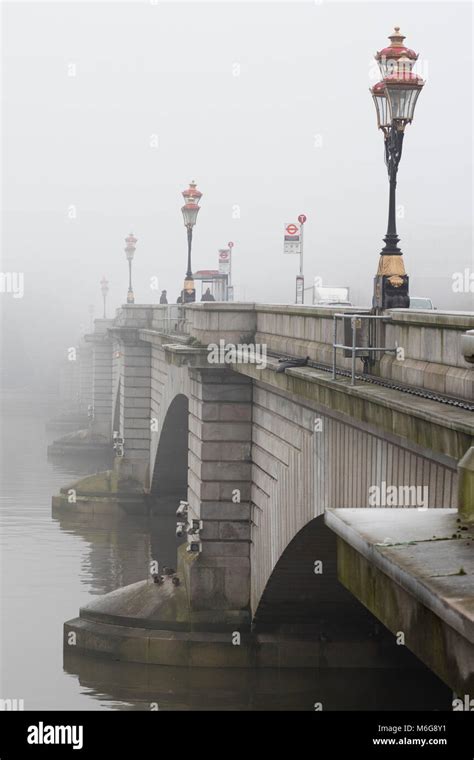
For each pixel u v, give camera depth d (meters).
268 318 42.94
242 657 46.34
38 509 97.75
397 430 20.12
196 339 48.97
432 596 10.19
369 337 25.34
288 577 43.41
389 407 20.20
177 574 50.88
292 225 69.44
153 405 90.19
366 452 27.80
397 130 25.19
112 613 48.69
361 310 27.73
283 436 40.47
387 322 24.39
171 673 46.66
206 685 46.12
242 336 47.03
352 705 43.78
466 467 13.30
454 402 19.06
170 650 46.94
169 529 87.38
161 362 80.88
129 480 92.56
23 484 116.38
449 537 12.26
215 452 48.12
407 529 12.78
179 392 63.59
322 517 34.16
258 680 46.12
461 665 9.84
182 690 45.75
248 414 48.03
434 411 17.97
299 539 38.75
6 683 46.16
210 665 46.44
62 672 47.59
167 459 87.19
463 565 11.06
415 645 10.95
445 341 20.88
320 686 45.53
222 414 48.03
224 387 47.91
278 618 46.56
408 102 24.98
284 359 34.53
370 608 12.46
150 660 47.22
